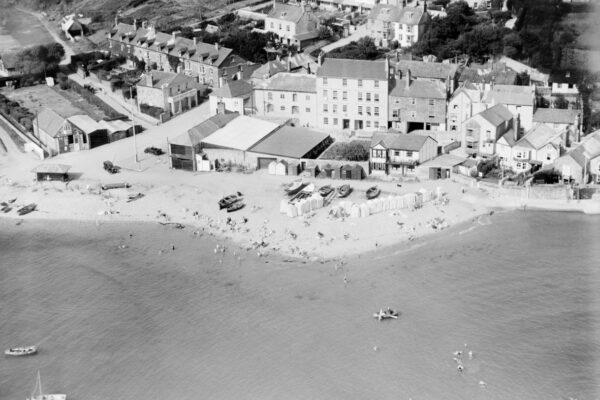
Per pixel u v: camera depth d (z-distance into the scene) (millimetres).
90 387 157750
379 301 177250
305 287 183875
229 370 159750
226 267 193625
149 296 184250
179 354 165000
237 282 187500
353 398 151000
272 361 161375
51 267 198125
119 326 174375
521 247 194500
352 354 161750
